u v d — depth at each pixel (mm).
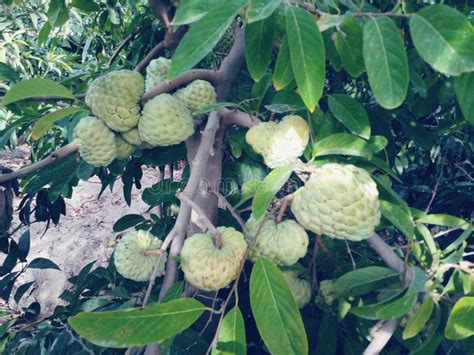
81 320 303
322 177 395
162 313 330
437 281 440
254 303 363
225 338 359
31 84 446
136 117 489
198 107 512
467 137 882
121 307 574
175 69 296
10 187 734
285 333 353
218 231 407
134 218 854
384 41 324
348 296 520
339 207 384
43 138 1111
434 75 562
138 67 583
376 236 430
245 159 698
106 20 1028
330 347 572
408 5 499
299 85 319
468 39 305
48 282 1592
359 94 792
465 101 345
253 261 449
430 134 658
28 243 817
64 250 1830
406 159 832
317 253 581
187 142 565
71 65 1871
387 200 467
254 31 391
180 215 411
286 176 407
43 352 656
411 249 482
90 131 478
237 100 703
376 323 554
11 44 1792
